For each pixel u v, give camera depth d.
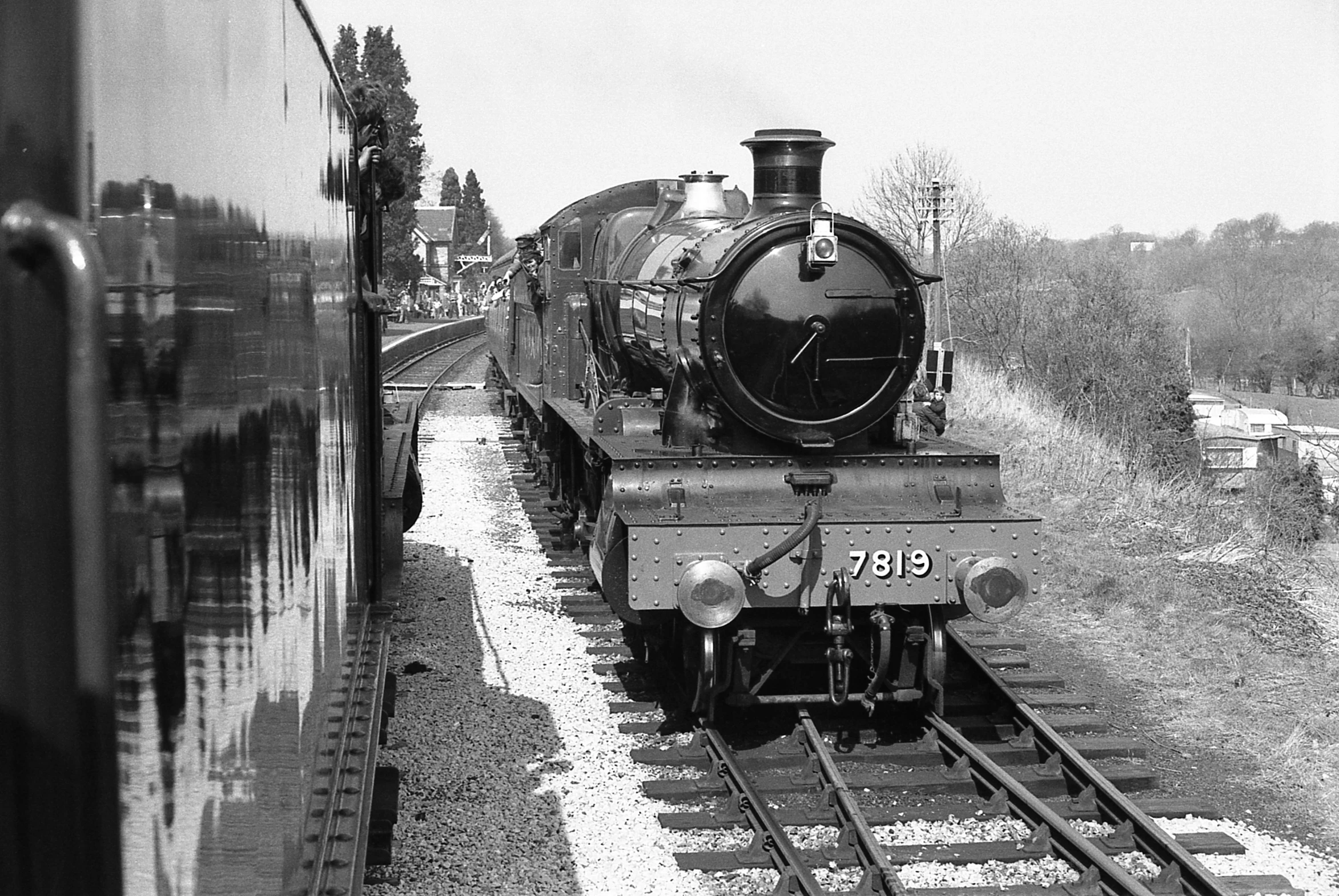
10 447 1.29
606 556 7.25
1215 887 5.15
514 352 18.42
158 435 1.63
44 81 1.31
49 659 1.32
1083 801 6.24
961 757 6.76
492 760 6.74
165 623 1.66
